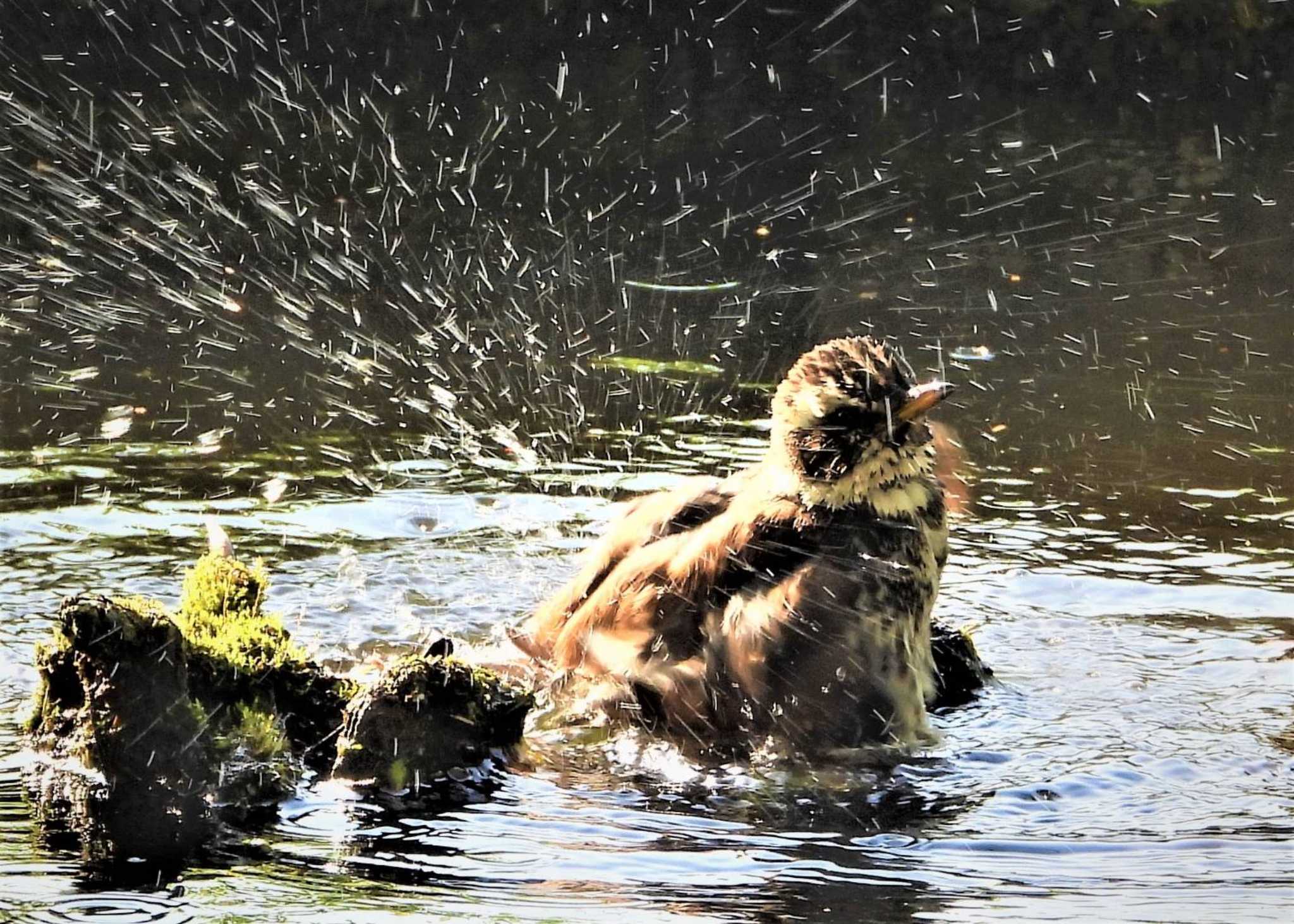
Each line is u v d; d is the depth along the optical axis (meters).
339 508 12.41
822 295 19.50
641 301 19.03
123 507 12.21
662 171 24.47
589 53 28.12
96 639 7.87
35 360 15.80
